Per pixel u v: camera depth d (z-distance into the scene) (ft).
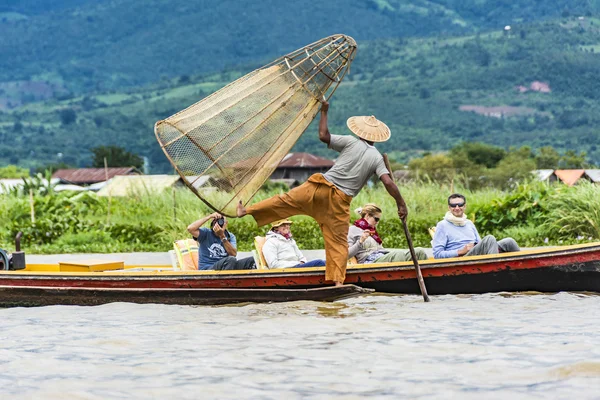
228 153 62.28
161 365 43.57
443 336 49.24
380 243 70.33
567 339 47.26
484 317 55.11
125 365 43.70
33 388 39.34
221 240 67.67
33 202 144.15
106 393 38.42
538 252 62.75
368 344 47.60
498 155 515.91
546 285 63.67
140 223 131.34
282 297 63.05
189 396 37.86
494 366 41.70
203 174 61.82
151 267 75.00
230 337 50.60
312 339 49.44
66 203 152.05
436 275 63.72
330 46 64.23
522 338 48.01
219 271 63.46
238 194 62.80
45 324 56.54
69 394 38.29
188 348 47.65
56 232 128.47
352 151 61.98
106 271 67.62
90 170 621.72
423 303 61.11
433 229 75.36
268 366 42.93
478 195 141.08
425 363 42.80
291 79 63.57
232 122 62.69
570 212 116.37
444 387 38.40
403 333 50.49
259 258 68.59
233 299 63.46
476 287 63.98
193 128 61.87
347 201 62.03
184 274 63.46
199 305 63.46
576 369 40.29
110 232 128.47
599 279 63.31
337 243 62.34
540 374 39.91
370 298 63.57
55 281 64.44
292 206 62.44
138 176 207.92
